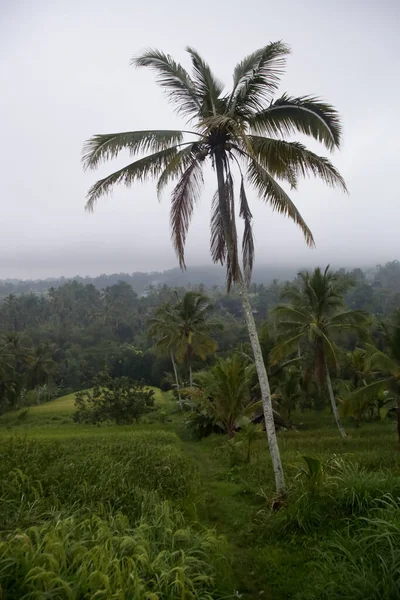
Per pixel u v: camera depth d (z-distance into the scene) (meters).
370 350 18.08
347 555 4.82
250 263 8.91
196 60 8.30
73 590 3.52
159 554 4.45
